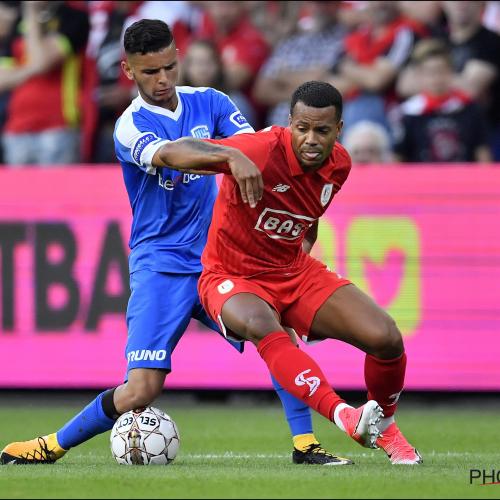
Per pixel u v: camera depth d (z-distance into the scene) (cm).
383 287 3753
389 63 4316
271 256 2006
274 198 1936
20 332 3853
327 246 3772
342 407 1797
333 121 1864
